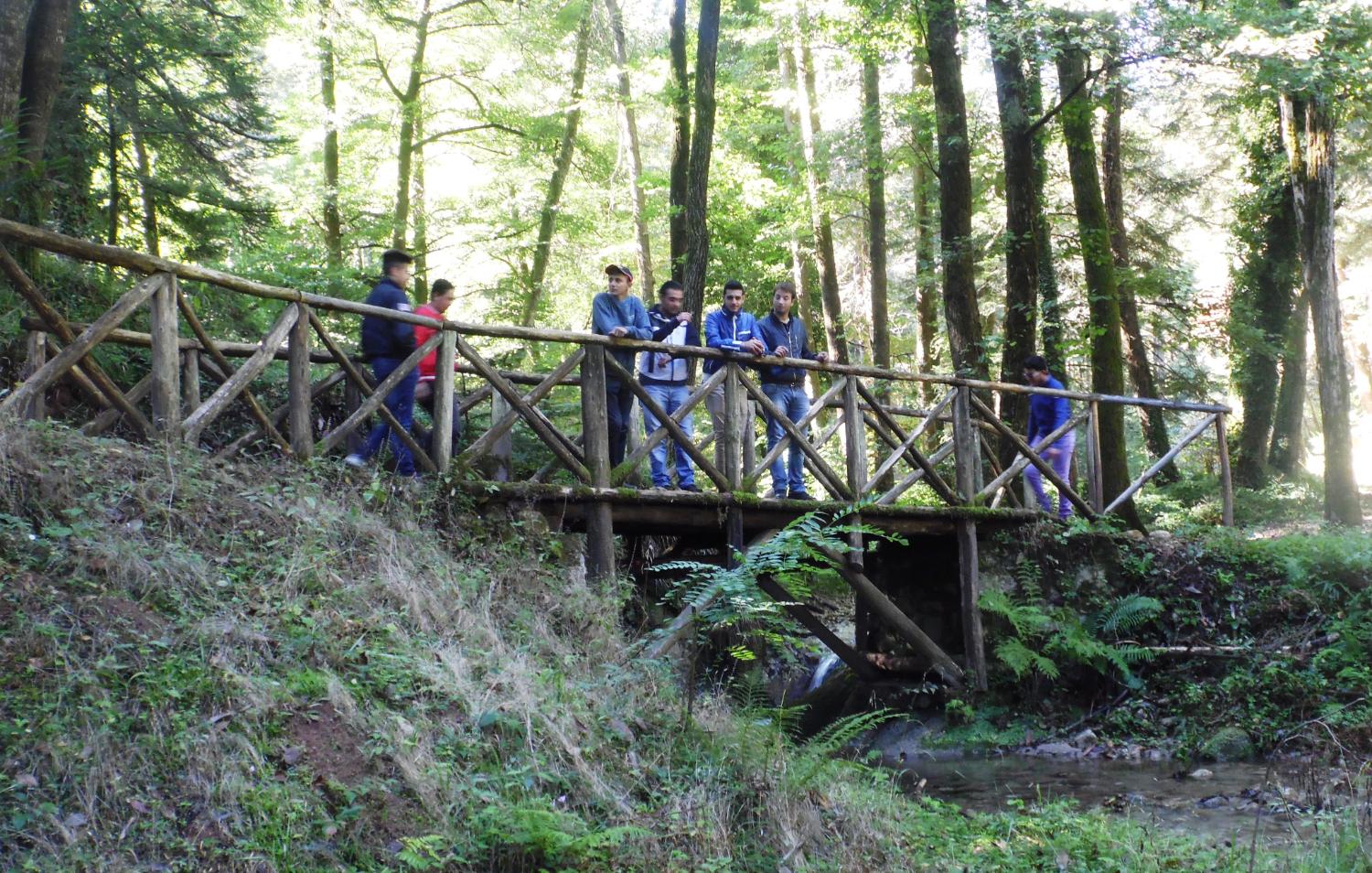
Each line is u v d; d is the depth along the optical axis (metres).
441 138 18.75
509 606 6.19
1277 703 8.62
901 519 9.26
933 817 5.76
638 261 18.30
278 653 4.75
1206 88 15.69
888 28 14.47
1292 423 19.53
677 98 12.10
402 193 16.80
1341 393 14.05
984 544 9.80
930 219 18.33
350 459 6.49
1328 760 6.94
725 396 8.09
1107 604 9.86
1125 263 17.70
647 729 5.63
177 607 4.69
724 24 17.66
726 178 19.39
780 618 6.50
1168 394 20.47
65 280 8.68
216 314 10.08
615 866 4.42
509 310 19.22
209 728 4.17
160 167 12.45
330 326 12.18
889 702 9.72
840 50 16.91
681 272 12.08
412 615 5.48
